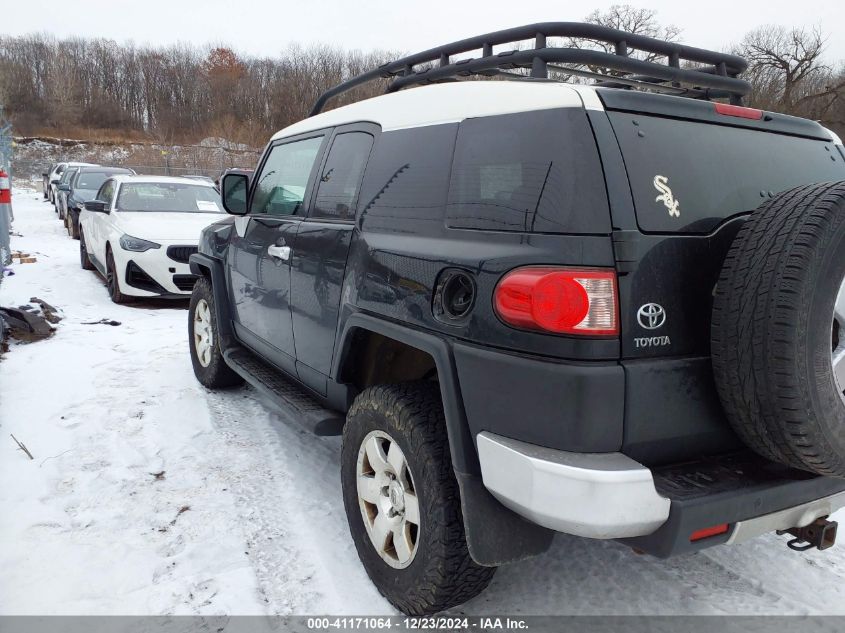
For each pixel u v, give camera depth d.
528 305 1.82
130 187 9.05
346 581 2.63
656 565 2.79
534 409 1.83
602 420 1.77
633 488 1.72
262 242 3.72
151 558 2.77
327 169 3.18
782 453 1.82
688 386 1.89
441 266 2.14
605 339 1.77
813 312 1.71
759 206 1.94
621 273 1.79
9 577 2.61
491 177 2.09
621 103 1.97
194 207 9.06
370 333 2.67
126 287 7.67
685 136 2.06
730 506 1.81
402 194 2.49
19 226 16.22
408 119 2.59
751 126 2.29
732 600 2.55
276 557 2.79
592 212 1.80
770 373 1.72
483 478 1.98
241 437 4.05
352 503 2.61
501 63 2.53
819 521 2.15
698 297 1.93
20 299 7.49
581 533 1.77
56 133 51.69
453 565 2.13
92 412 4.36
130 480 3.46
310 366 3.19
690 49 2.59
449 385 2.06
